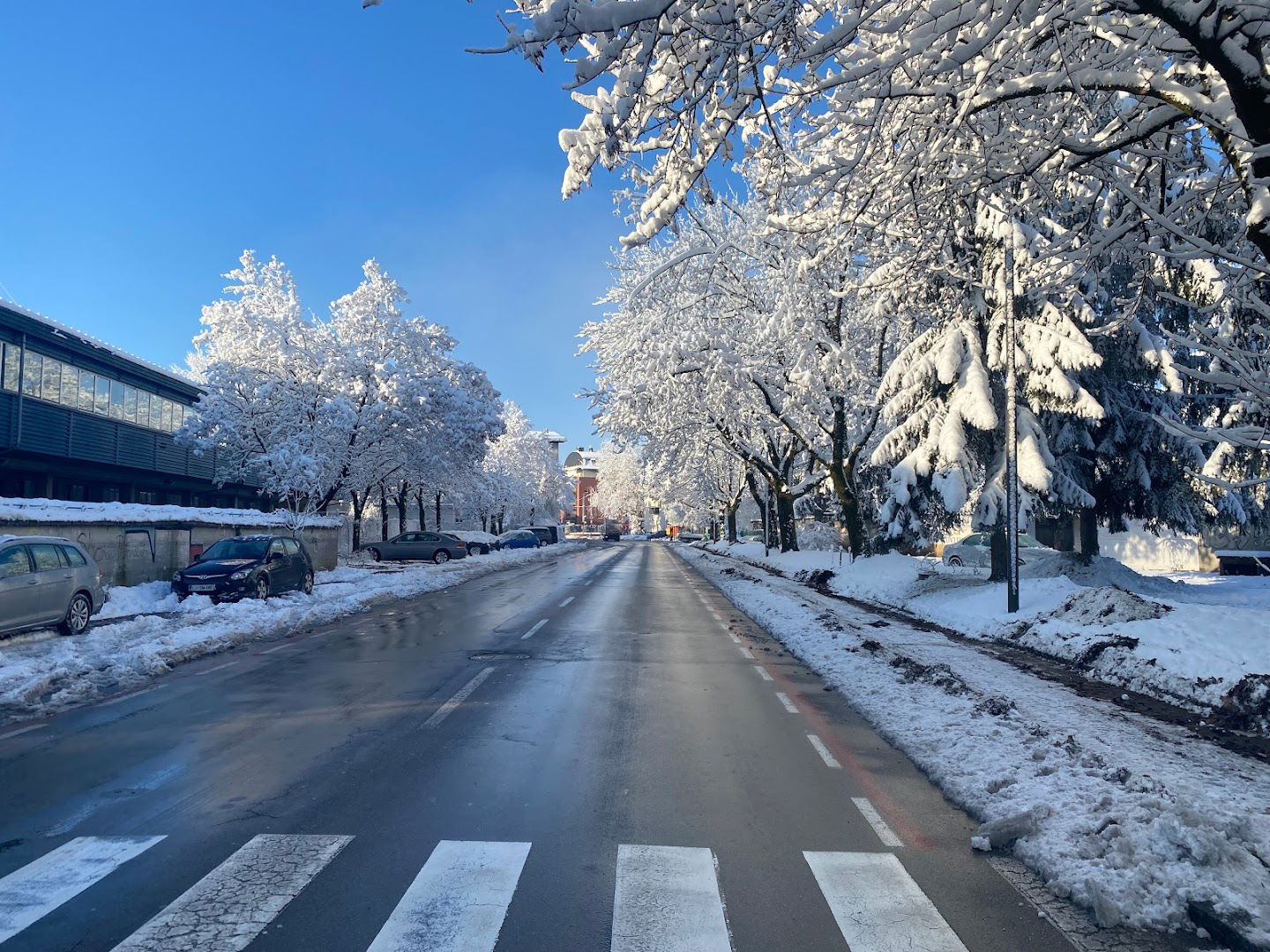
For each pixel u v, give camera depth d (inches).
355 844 192.2
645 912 159.5
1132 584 748.6
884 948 147.2
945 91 283.7
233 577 717.9
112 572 791.7
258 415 1337.4
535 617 681.0
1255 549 1190.3
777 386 1012.5
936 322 705.0
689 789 236.1
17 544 502.9
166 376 1391.5
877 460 765.3
